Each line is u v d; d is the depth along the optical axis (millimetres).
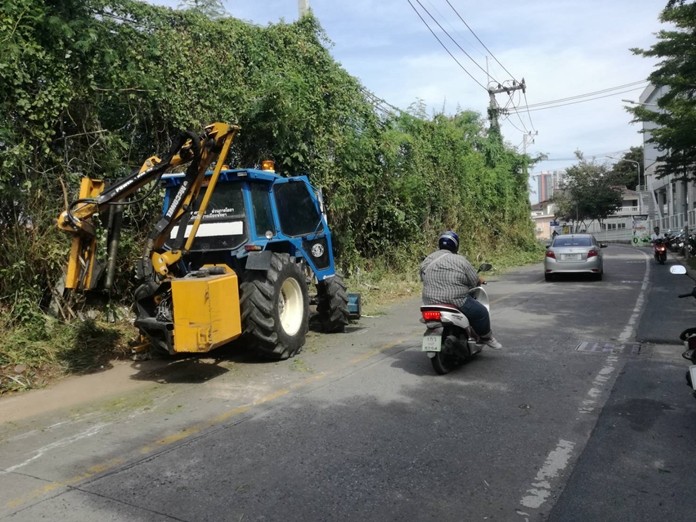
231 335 6648
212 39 10820
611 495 3852
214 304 6344
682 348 7863
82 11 8297
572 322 10055
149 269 7020
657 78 16344
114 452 4715
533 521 3551
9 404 6066
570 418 5289
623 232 68938
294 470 4301
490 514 3639
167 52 9805
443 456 4516
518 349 8070
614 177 69125
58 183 8328
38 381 6820
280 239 8156
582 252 17312
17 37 7484
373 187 15891
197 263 7695
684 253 26750
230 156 11281
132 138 9469
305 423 5289
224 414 5582
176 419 5484
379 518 3607
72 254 6594
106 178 8844
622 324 9711
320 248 9305
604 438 4797
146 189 9211
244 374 7023
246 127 11109
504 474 4188
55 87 7895
